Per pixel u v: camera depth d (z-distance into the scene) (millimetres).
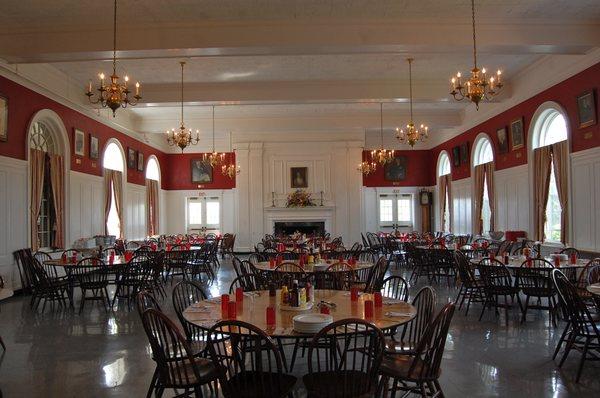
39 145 10305
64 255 8453
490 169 13188
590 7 7445
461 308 7773
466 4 7242
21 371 4848
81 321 7035
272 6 7152
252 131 17609
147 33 7672
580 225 9102
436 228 18531
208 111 14945
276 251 9789
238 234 17875
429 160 19391
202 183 19172
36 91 9805
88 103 11672
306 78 11062
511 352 5336
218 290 9594
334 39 7664
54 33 7734
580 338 5762
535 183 10773
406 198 19406
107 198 13211
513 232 11188
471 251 9688
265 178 18109
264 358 5258
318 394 3051
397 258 13562
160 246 12242
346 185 17938
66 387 4414
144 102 11414
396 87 11367
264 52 7906
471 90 6488
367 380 3141
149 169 17500
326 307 3771
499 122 12664
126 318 7223
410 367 3365
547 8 7441
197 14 7379
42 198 10266
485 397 4066
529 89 10836
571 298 4715
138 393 4270
